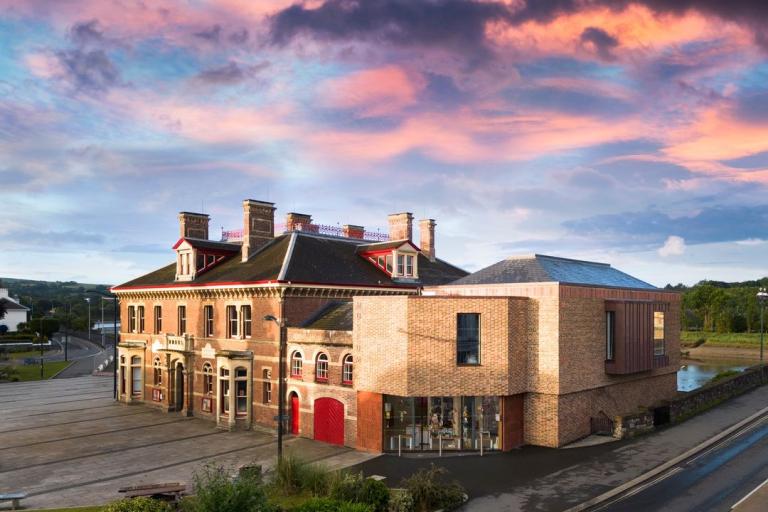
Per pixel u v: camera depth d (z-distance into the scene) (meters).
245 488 16.25
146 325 42.97
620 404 30.89
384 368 26.62
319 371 30.44
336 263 36.81
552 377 26.58
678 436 27.70
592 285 28.67
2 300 107.88
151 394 42.09
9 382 55.09
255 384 33.72
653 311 31.77
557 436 26.48
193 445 29.92
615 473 22.42
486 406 27.89
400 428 27.28
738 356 75.62
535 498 20.00
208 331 37.69
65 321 120.62
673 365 35.22
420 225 47.03
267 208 39.28
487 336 26.16
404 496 18.70
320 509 16.58
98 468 25.83
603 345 29.42
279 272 32.53
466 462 24.61
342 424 28.91
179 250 39.94
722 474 21.92
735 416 31.73
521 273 29.03
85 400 44.69
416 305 25.95
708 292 96.81
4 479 24.30
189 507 17.20
